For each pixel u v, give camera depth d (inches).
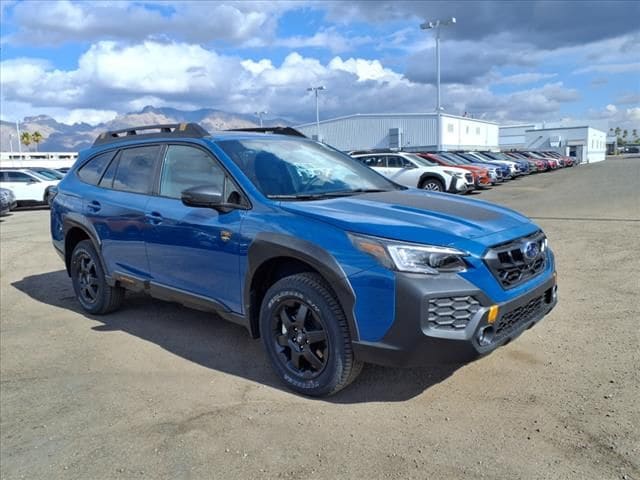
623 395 131.2
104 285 210.1
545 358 155.0
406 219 131.0
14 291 271.1
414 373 150.5
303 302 135.6
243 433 125.3
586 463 106.7
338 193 162.1
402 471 107.6
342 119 2426.2
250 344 181.8
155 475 111.6
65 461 119.3
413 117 2274.9
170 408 139.9
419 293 117.1
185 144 175.5
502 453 111.5
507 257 127.7
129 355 177.8
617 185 816.9
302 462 112.6
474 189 845.8
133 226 184.9
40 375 166.6
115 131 217.5
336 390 135.8
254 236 143.0
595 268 253.0
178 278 171.2
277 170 164.1
